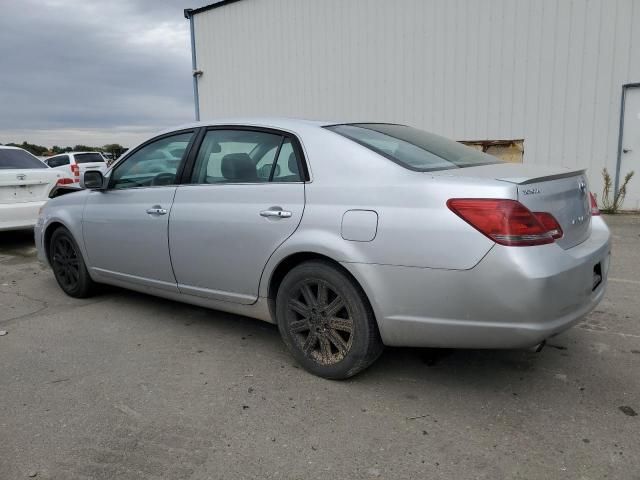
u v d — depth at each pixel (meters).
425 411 2.80
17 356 3.60
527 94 9.63
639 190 9.02
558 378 3.14
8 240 8.39
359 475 2.28
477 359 3.42
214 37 13.64
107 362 3.48
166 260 3.91
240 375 3.26
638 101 8.77
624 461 2.34
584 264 2.70
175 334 3.97
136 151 4.29
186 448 2.49
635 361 3.34
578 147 9.34
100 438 2.58
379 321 2.86
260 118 3.64
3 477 2.29
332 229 2.96
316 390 3.05
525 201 2.56
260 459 2.40
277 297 3.31
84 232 4.59
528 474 2.27
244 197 3.42
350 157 3.05
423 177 2.78
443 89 10.45
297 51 12.25
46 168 8.02
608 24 8.77
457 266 2.58
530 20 9.40
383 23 10.95
